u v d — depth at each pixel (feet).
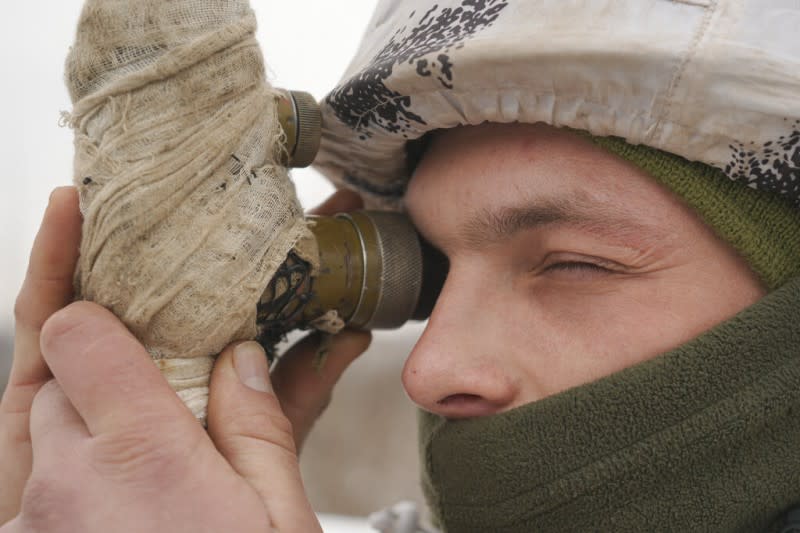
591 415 2.14
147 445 1.93
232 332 2.11
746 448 2.08
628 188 2.10
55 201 2.14
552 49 1.95
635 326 2.15
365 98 2.37
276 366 3.00
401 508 3.44
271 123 2.23
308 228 2.28
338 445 7.20
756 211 2.04
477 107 2.17
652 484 2.12
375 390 7.57
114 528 1.91
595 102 2.00
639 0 1.94
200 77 2.03
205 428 2.11
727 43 1.86
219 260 2.03
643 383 2.10
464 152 2.33
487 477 2.29
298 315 2.36
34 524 1.97
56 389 2.13
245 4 2.17
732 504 2.08
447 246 2.42
